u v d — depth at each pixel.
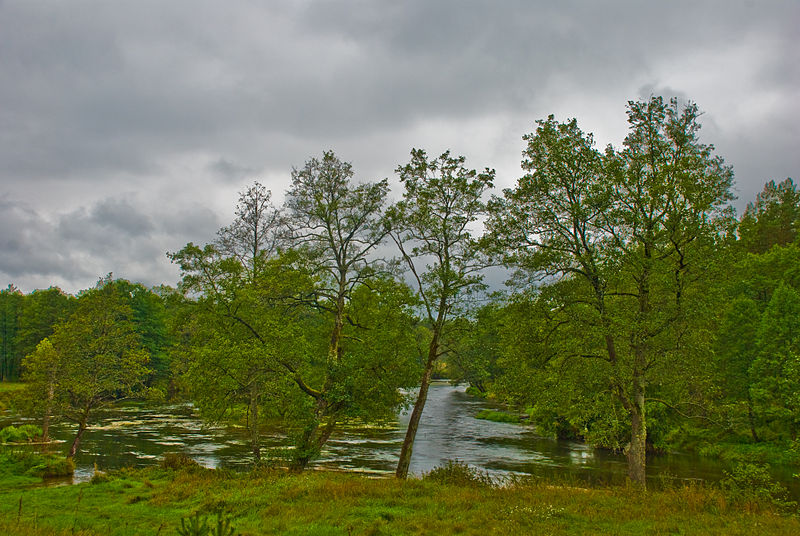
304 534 12.02
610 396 21.34
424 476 20.11
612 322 19.64
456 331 21.30
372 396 22.75
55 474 24.41
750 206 67.06
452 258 21.38
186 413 54.88
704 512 14.37
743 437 37.12
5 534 11.54
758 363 36.31
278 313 23.58
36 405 32.88
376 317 25.36
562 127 21.12
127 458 30.08
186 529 7.57
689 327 19.58
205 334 24.17
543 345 22.12
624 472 28.56
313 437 23.06
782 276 46.00
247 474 21.03
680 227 20.39
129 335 34.19
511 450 36.00
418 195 21.70
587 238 21.52
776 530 12.12
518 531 11.91
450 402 81.44
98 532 12.64
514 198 21.75
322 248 24.95
